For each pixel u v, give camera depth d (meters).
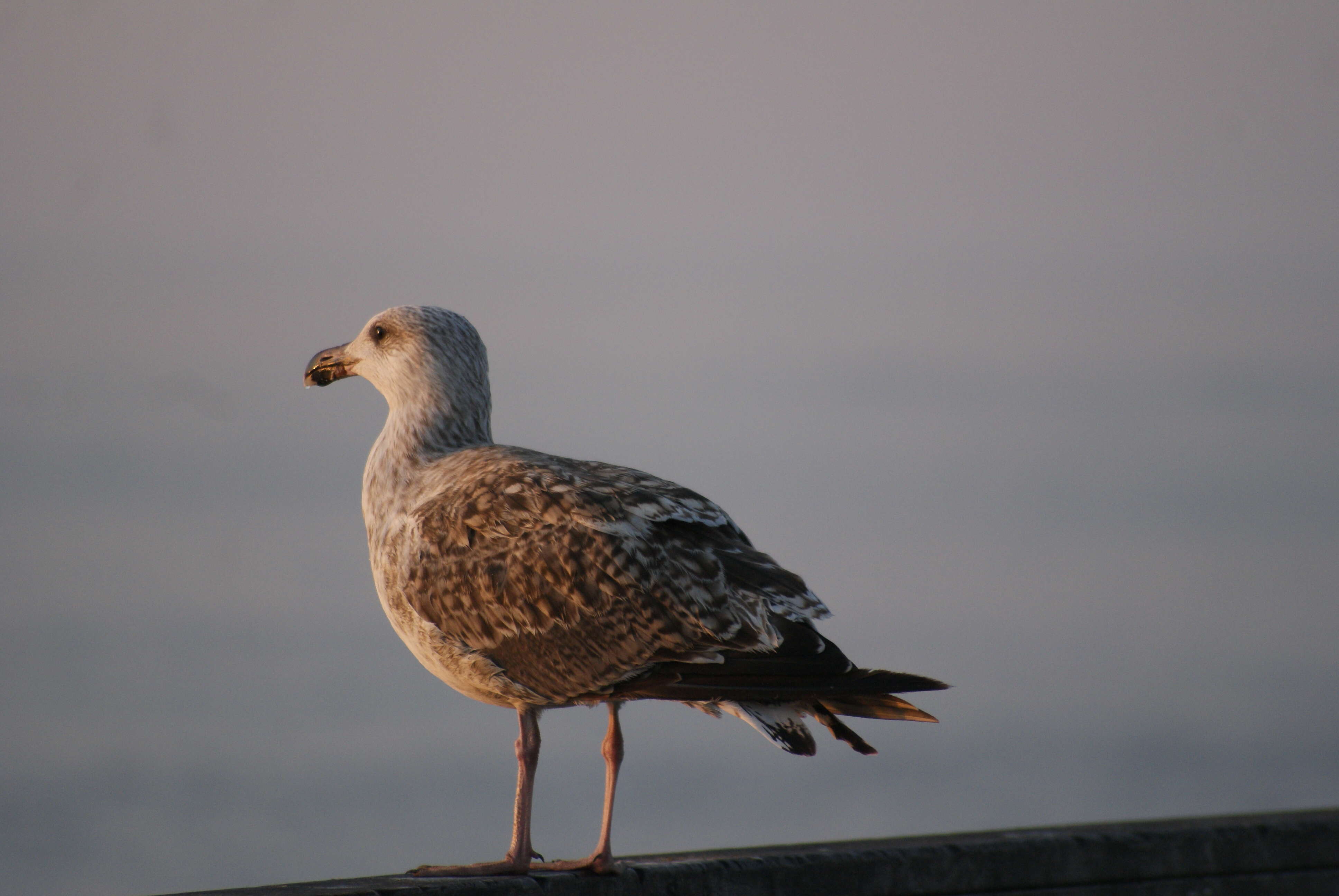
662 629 10.60
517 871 10.44
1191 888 10.92
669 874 9.80
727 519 11.34
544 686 10.91
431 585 11.19
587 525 10.85
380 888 9.12
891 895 10.15
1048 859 10.53
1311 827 11.34
